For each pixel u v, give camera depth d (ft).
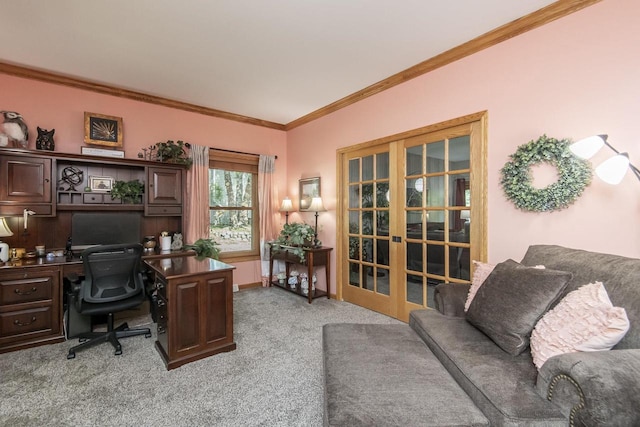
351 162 12.98
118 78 10.86
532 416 3.54
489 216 8.33
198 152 13.44
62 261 9.21
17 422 5.47
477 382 4.20
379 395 4.02
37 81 10.36
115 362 7.68
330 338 5.87
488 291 5.81
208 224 13.76
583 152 5.48
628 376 3.29
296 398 6.22
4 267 8.23
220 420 5.56
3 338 8.24
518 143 7.73
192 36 8.24
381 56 9.37
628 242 6.16
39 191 9.52
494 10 7.21
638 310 4.22
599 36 6.52
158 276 8.17
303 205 15.31
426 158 10.10
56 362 7.68
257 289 15.01
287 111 14.44
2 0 6.70
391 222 11.20
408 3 6.93
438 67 9.53
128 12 7.20
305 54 9.23
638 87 6.06
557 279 4.88
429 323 6.29
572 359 3.60
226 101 13.15
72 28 7.84
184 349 7.63
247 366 7.49
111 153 11.55
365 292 12.21
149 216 12.01
